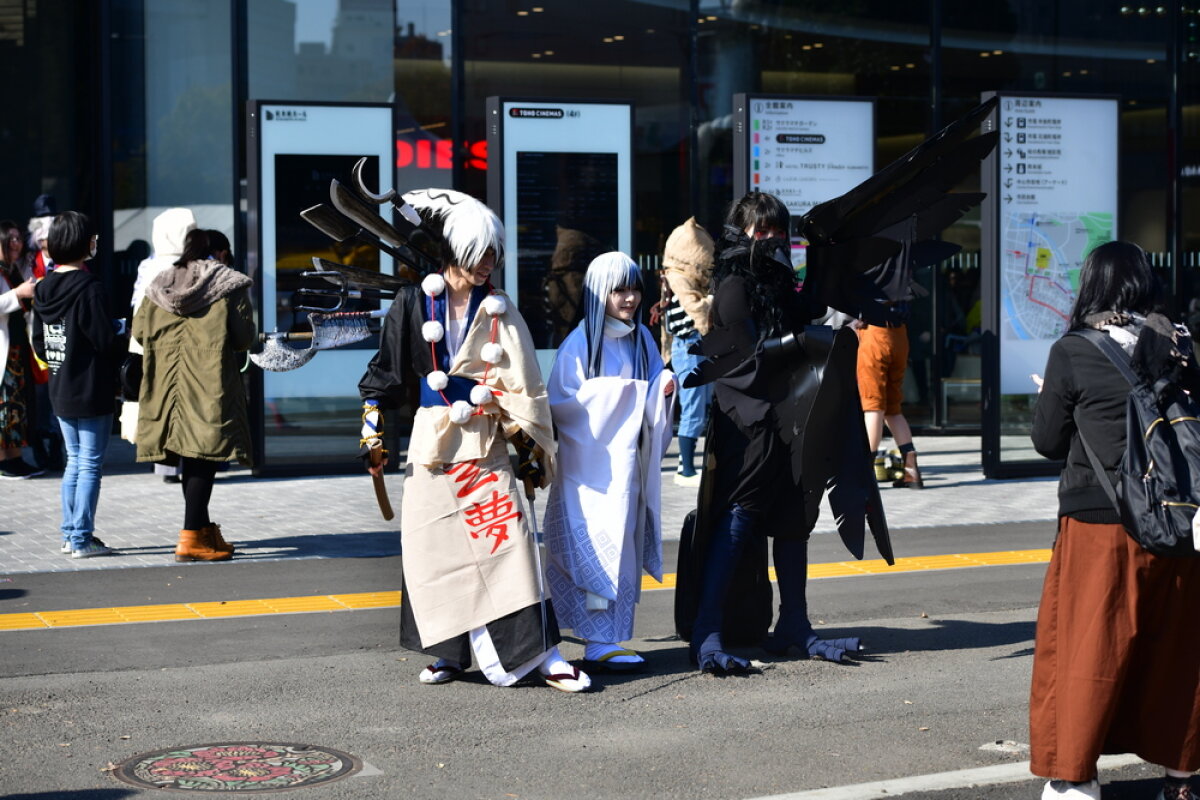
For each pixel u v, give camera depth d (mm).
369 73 15070
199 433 8953
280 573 8891
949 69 15961
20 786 5102
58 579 8641
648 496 6805
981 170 12734
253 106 12266
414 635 6426
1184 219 16672
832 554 9727
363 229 6383
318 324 9305
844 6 15766
